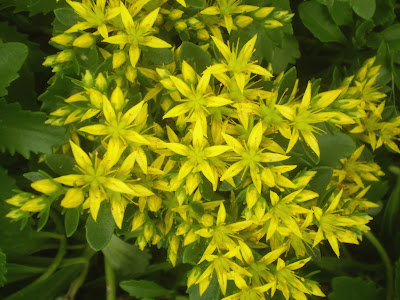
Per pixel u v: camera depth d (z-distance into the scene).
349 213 0.13
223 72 0.11
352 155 0.14
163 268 0.15
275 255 0.12
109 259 0.14
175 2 0.12
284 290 0.12
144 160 0.11
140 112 0.11
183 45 0.11
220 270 0.11
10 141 0.12
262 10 0.13
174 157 0.11
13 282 0.14
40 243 0.14
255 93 0.12
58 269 0.14
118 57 0.11
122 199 0.11
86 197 0.11
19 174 0.14
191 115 0.11
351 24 0.16
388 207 0.16
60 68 0.12
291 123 0.11
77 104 0.12
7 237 0.13
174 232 0.12
